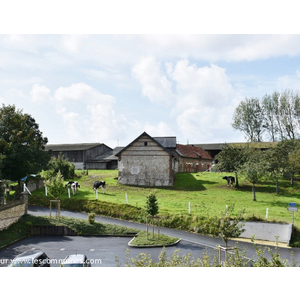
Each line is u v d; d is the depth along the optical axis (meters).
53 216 36.62
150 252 26.23
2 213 31.38
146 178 58.88
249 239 32.59
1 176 38.91
